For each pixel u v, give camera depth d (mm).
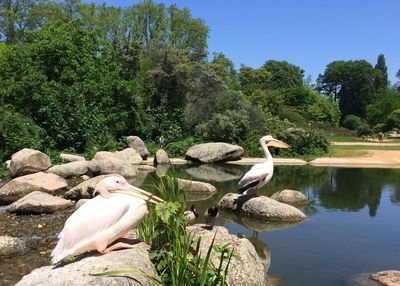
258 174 11914
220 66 34438
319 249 8586
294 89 62406
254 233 9750
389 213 11867
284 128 28891
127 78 33438
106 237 4625
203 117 30109
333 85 82812
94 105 25906
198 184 14203
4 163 18234
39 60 25453
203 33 50094
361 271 7367
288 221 10820
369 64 81188
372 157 26094
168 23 49094
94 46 28109
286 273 7258
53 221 10328
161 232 5000
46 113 23297
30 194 11469
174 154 26578
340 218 11227
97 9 45156
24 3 44969
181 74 32281
